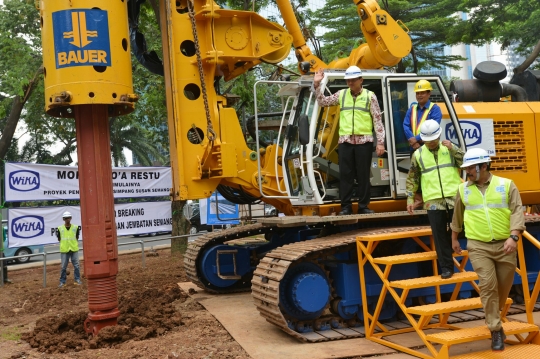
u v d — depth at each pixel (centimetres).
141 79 1828
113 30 662
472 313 742
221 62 764
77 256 1220
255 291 668
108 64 654
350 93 692
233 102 835
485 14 2097
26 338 705
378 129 684
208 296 942
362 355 575
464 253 649
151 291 981
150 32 1759
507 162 809
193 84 758
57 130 2856
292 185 777
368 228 741
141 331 679
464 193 552
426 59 2683
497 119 808
